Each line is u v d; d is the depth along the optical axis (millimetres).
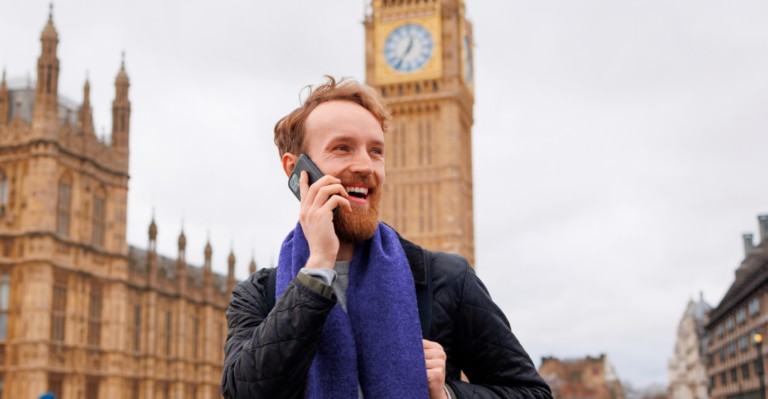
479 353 4102
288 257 3965
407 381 3584
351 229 3781
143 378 61656
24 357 48562
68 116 54781
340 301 3805
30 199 50688
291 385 3455
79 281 52906
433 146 103000
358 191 3902
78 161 53969
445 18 106062
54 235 50719
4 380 48688
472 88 114312
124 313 56938
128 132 59344
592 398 173875
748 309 78562
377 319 3693
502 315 4246
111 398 54875
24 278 49750
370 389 3598
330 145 3936
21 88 59438
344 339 3619
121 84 59375
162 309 66125
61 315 51219
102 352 54781
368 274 3799
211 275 74625
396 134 104188
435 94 102938
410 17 104812
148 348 62312
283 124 4270
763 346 71500
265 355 3375
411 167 103000
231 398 3621
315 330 3393
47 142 51094
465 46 111250
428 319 3979
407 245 4129
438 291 4059
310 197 3678
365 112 4055
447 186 101188
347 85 4125
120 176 58188
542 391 4082
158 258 78312
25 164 51594
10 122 53719
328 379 3582
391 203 102625
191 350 70688
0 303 49750
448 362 4059
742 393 84000
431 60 103375
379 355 3623
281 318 3393
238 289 4266
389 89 104625
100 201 56656
